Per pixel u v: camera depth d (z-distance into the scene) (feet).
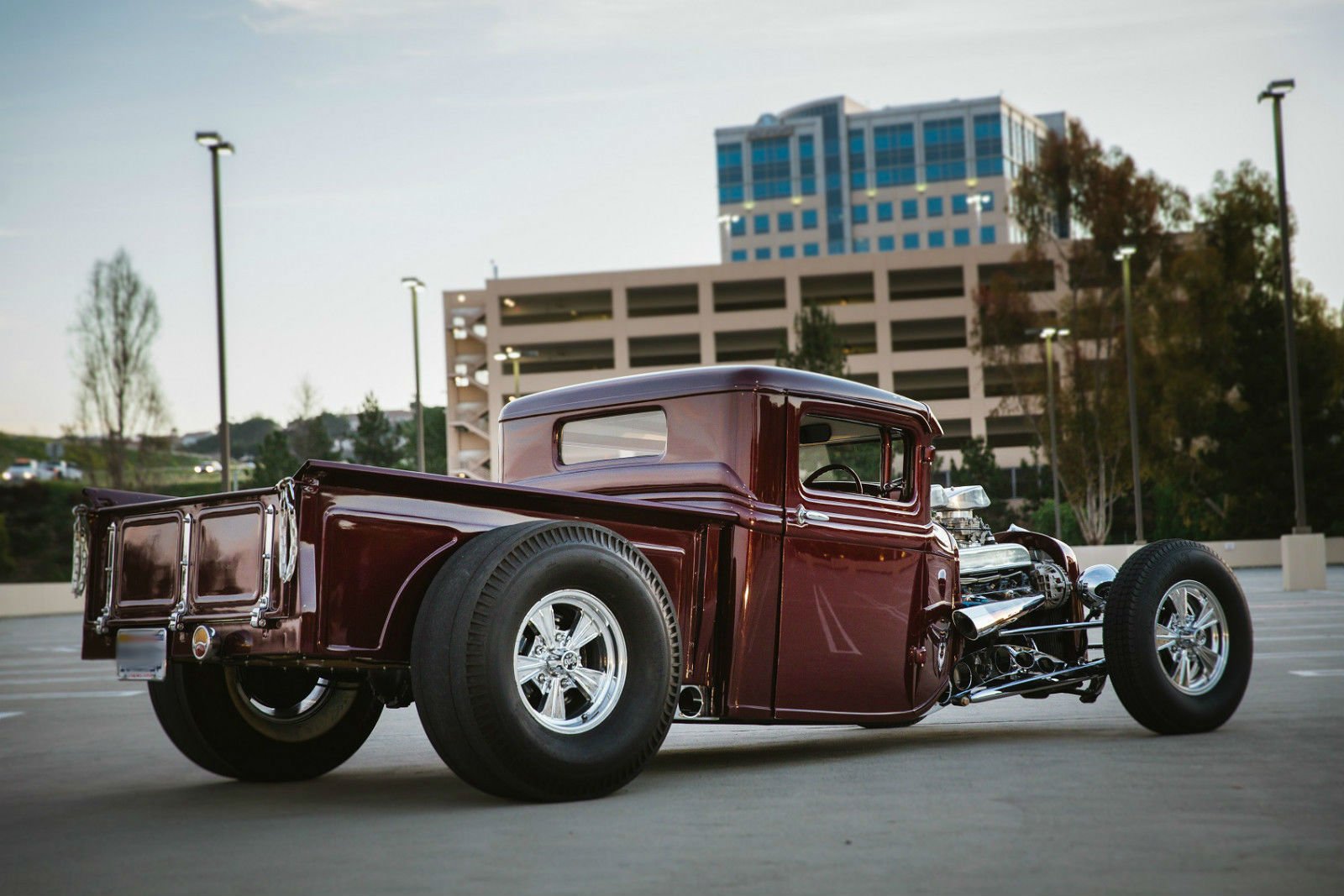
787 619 17.17
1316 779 14.85
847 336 274.36
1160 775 15.33
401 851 11.93
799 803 13.99
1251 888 9.75
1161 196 177.17
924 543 19.24
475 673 13.51
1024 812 13.04
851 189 523.70
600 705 14.56
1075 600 22.09
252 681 17.61
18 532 188.24
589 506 15.31
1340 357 154.61
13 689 37.14
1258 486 154.10
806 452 17.90
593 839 12.17
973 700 20.15
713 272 268.82
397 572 13.84
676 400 17.89
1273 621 50.24
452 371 286.05
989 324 182.50
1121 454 174.81
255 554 13.83
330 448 214.90
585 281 272.10
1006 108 520.42
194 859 11.96
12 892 10.79
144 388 183.01
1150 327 173.47
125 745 23.25
